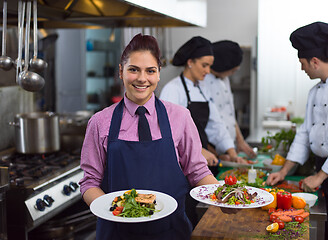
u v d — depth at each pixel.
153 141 1.83
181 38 6.57
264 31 6.16
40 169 2.86
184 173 2.00
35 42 2.27
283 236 1.73
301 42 2.45
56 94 5.23
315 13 5.98
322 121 2.53
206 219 1.93
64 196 2.72
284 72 6.16
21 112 3.68
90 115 4.42
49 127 3.12
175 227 1.86
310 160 2.85
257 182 2.46
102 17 3.36
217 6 6.42
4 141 3.41
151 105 1.86
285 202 1.99
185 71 3.10
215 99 3.72
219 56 3.56
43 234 2.92
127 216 1.55
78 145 3.61
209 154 2.90
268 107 6.26
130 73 1.71
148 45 1.70
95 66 6.23
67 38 5.56
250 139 4.75
